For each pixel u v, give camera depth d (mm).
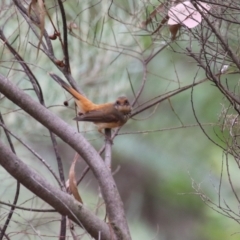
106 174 7164
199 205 18094
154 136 17109
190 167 16672
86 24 10781
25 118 12375
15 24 10461
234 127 8023
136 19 9672
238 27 7941
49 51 8828
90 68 12727
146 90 15516
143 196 18812
